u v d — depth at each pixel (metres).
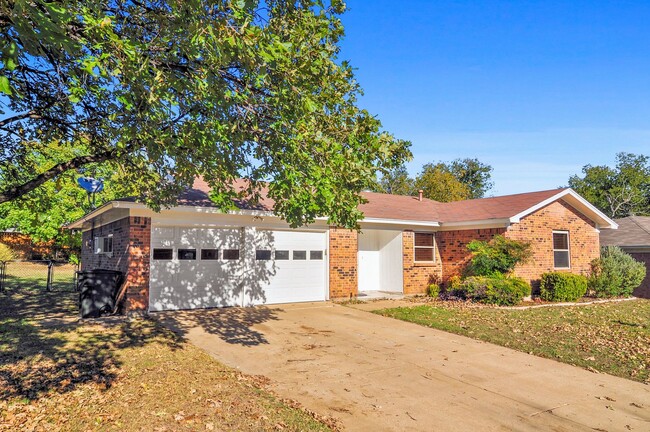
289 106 5.35
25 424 4.74
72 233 26.36
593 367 7.43
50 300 14.57
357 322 11.05
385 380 6.55
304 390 6.04
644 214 46.38
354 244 15.40
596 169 50.81
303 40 5.54
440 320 11.35
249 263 13.33
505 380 6.68
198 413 5.06
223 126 5.28
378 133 5.94
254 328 10.07
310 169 5.30
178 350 7.94
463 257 16.62
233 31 4.23
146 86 4.77
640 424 5.15
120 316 11.18
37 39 3.58
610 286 17.06
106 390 5.80
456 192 41.50
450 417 5.23
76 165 6.39
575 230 17.47
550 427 5.01
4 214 25.73
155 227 11.98
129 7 5.25
